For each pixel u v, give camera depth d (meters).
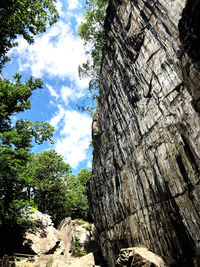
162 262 6.21
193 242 5.12
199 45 4.18
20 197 16.86
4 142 16.03
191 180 5.32
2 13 10.49
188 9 4.21
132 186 9.32
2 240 13.65
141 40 8.69
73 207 32.94
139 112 8.99
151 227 7.30
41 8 11.45
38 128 19.17
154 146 7.46
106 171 13.73
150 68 7.97
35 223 15.05
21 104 17.77
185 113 5.75
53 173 29.39
